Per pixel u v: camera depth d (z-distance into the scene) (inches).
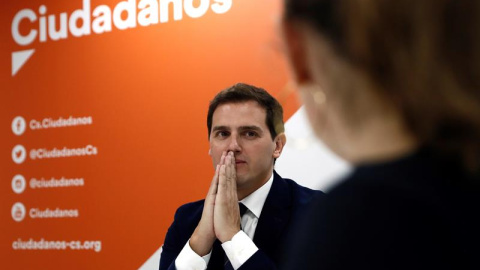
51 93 100.0
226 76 86.0
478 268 11.6
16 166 101.8
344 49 12.0
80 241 94.9
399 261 11.2
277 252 52.7
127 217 91.4
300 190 57.7
